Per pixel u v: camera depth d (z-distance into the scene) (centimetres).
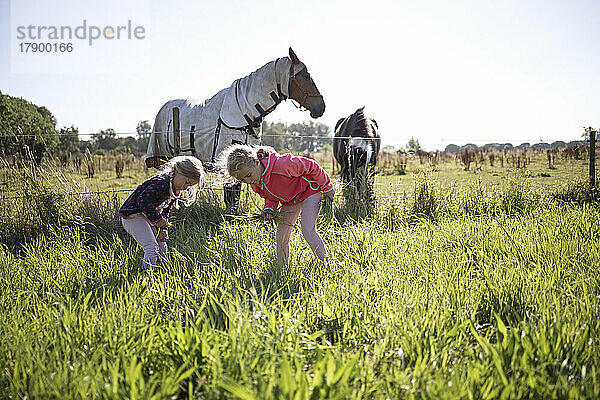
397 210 765
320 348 276
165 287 405
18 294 385
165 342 290
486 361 263
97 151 2250
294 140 2231
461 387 237
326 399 222
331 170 1780
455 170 1656
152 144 871
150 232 491
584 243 504
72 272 456
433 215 759
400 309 333
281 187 463
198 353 276
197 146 792
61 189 701
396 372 249
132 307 348
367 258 494
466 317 329
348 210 747
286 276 425
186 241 575
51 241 603
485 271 412
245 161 445
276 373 248
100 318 327
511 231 584
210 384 252
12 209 674
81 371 256
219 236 577
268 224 602
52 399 235
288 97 790
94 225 658
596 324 306
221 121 770
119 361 266
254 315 302
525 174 911
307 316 338
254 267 452
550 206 763
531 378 240
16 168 698
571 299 351
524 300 357
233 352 261
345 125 937
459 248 530
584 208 706
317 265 457
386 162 2128
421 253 495
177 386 244
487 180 1170
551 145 1603
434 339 291
